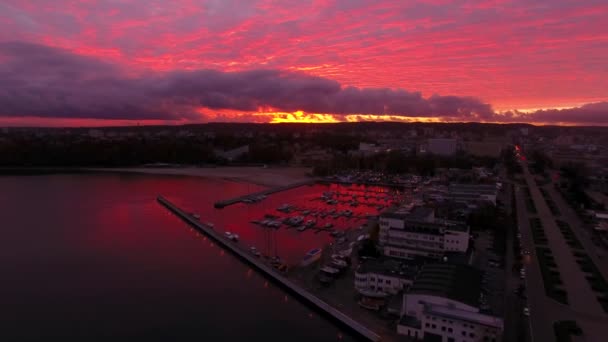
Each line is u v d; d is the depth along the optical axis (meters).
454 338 84.44
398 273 111.44
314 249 150.00
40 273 131.38
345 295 111.38
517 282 117.88
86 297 114.12
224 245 163.75
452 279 99.25
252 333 96.31
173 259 148.62
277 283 125.12
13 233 178.62
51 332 95.69
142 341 91.81
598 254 146.62
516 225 185.25
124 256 150.12
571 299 108.31
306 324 101.38
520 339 86.62
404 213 162.62
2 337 93.44
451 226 140.25
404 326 89.06
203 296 116.44
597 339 88.25
